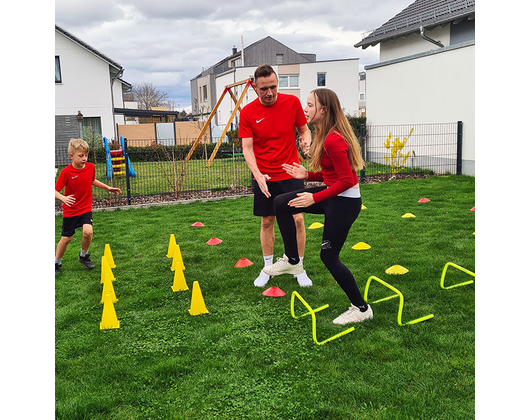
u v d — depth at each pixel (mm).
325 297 4172
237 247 6059
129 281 4922
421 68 13359
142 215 8719
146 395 2732
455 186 10109
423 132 13492
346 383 2748
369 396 2607
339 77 35688
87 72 24031
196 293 3932
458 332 3305
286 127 4359
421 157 13602
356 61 35438
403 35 15320
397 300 3973
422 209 7844
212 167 15852
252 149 4469
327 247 3445
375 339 3287
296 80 35750
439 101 12703
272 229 4664
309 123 3447
